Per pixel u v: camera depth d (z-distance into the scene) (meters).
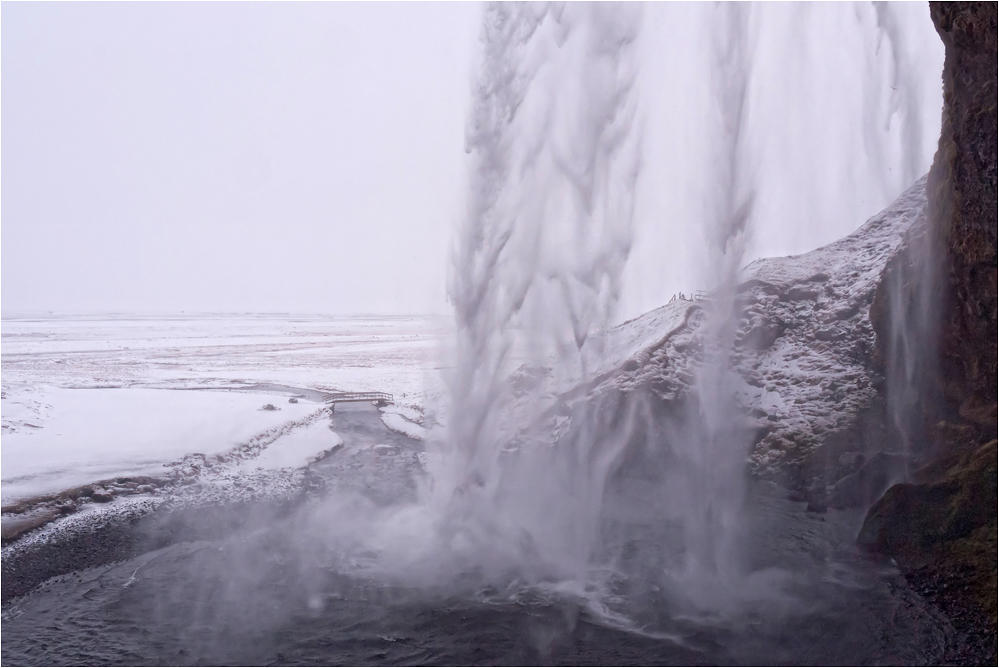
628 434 14.43
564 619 7.37
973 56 9.86
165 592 8.10
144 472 12.75
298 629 7.12
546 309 11.02
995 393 10.43
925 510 8.73
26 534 9.83
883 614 7.30
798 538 9.84
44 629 7.17
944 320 11.33
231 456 14.45
